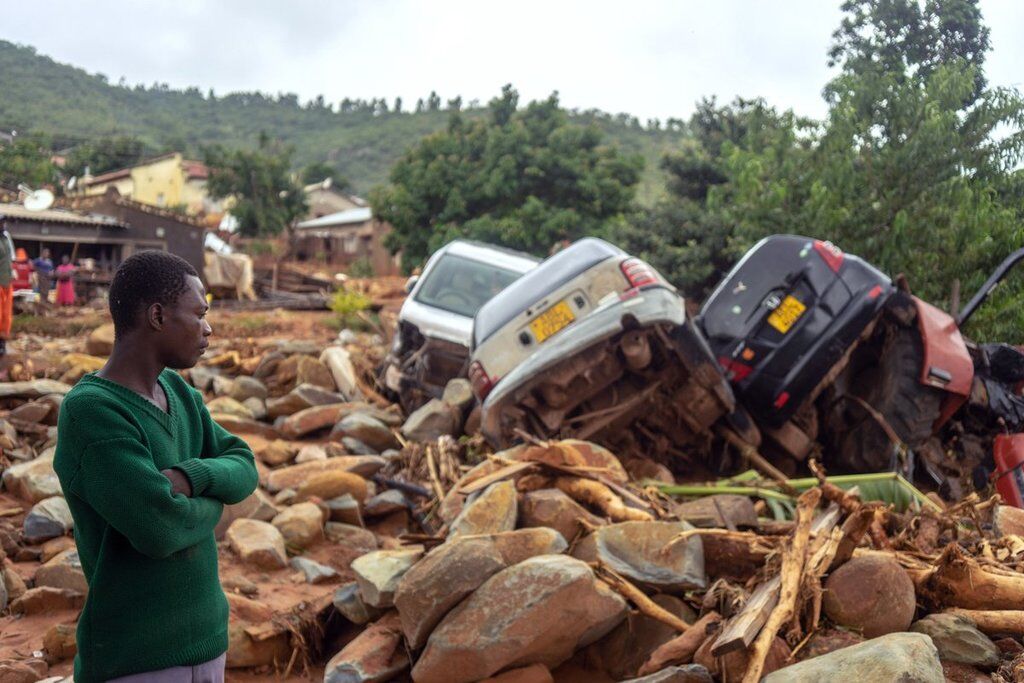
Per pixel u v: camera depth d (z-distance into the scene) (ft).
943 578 13.08
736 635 11.48
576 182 98.48
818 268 22.40
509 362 22.54
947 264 27.43
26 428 23.49
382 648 13.48
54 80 371.15
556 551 13.93
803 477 23.47
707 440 22.47
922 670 10.23
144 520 7.08
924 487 22.50
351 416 27.22
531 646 12.39
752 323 22.48
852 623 12.39
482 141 106.63
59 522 17.76
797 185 35.53
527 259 36.14
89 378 7.60
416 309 32.37
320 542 18.99
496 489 15.53
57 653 13.67
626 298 21.25
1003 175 27.20
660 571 14.20
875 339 23.45
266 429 27.61
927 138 28.02
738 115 68.08
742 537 14.78
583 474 16.92
